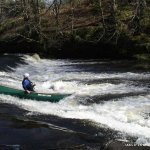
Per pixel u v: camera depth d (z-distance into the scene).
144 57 27.64
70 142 10.67
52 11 39.50
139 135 11.96
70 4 39.62
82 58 31.72
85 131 12.07
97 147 10.41
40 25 34.34
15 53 34.94
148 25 29.61
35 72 24.62
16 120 12.47
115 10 31.36
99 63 27.81
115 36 29.75
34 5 36.22
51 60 31.36
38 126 11.85
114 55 30.00
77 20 34.94
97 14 34.69
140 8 30.58
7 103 15.26
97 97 16.56
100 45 30.39
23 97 16.11
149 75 21.67
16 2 39.66
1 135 10.95
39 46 33.38
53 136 11.01
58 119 13.24
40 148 10.15
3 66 25.44
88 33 31.17
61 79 21.36
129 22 30.12
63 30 33.53
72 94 16.77
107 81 20.00
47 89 18.89
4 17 42.38
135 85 18.86
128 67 24.91
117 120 13.46
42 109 14.70
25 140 10.64
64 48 32.16
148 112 14.28
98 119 13.50
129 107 14.90
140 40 28.70
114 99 16.12
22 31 35.22
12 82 20.09
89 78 21.23
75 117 13.71
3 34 37.53
